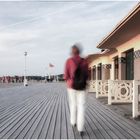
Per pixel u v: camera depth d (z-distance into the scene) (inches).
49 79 2706.7
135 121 353.7
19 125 330.3
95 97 697.0
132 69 627.8
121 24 452.8
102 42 644.7
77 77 282.8
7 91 964.0
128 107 488.4
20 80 2453.2
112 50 829.8
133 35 555.5
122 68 687.7
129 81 539.8
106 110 452.4
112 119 368.5
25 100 625.3
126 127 318.7
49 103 557.9
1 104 545.0
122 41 630.5
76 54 286.5
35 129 307.0
